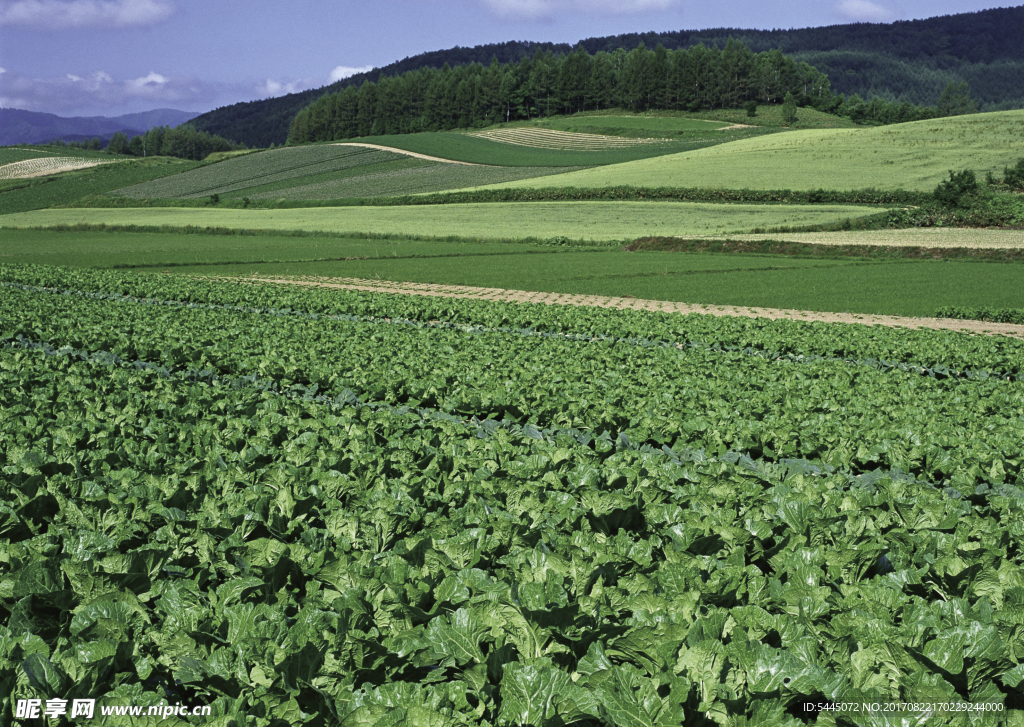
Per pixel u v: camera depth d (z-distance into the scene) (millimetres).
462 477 7973
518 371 15656
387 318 29469
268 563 5484
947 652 4176
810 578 5312
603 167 120438
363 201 104625
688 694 3873
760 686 3922
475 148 155250
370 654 4238
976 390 15859
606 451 9836
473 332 24891
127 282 37219
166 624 4625
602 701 3662
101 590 5031
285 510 6586
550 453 8906
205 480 7301
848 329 27016
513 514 6828
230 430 9469
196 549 5793
